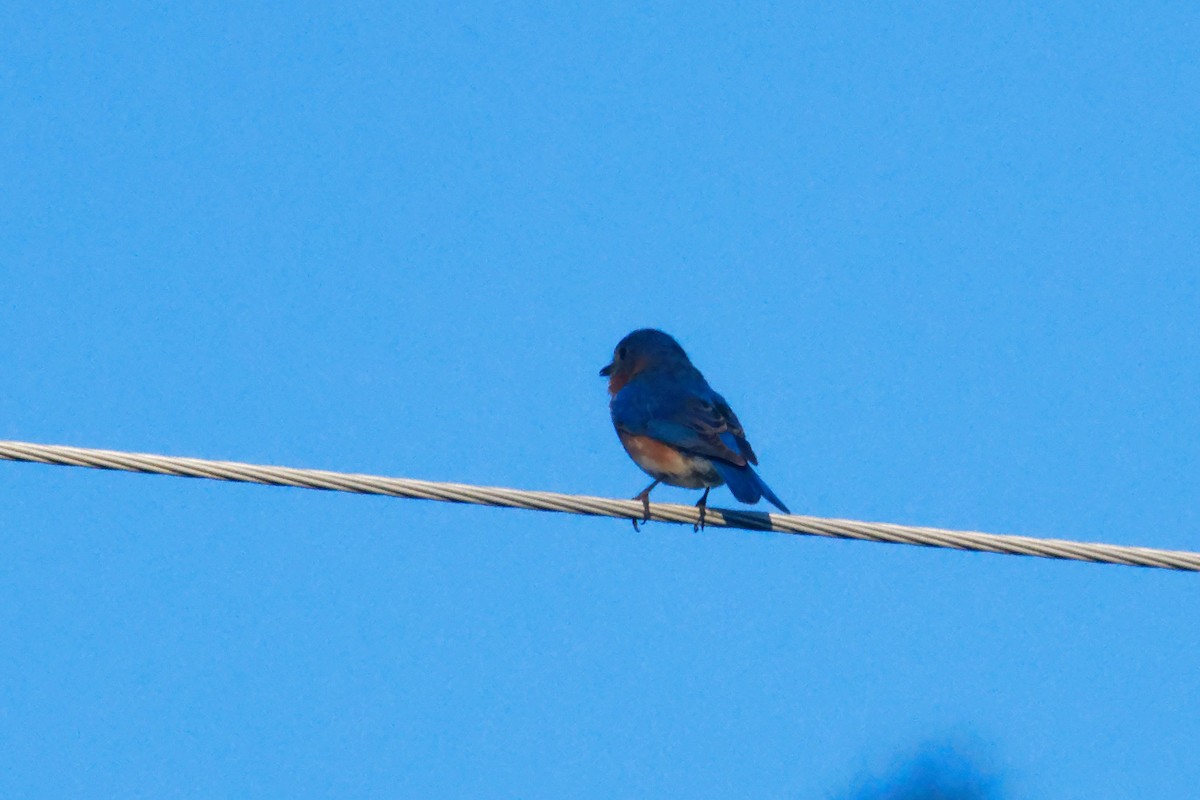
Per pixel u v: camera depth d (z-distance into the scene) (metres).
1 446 12.17
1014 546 12.98
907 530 13.16
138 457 12.27
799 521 13.46
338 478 12.54
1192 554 12.95
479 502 12.98
